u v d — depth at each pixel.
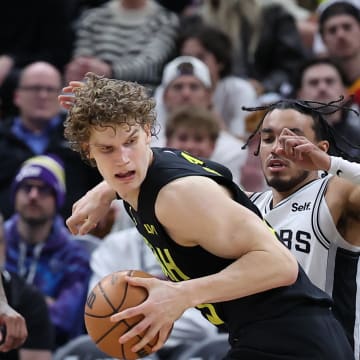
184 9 23.20
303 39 22.16
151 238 8.62
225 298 8.12
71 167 17.84
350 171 9.03
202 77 17.83
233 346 8.85
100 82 8.28
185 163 8.49
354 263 9.88
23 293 13.61
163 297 8.09
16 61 20.58
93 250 15.91
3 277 13.52
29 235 15.36
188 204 8.12
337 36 19.31
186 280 8.48
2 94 19.94
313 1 24.44
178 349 13.99
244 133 17.98
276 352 8.55
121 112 8.04
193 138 15.80
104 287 8.48
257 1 20.86
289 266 8.16
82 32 20.75
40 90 17.94
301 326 8.59
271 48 20.83
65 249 15.41
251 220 8.20
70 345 13.73
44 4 20.83
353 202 9.70
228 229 8.12
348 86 18.28
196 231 8.16
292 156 9.13
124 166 8.12
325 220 9.80
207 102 17.88
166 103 17.78
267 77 20.66
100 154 8.18
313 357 8.55
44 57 20.83
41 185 15.34
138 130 8.20
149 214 8.38
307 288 8.80
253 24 20.84
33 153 17.77
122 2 20.83
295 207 10.03
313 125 10.12
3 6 20.86
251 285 8.09
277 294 8.62
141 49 20.25
